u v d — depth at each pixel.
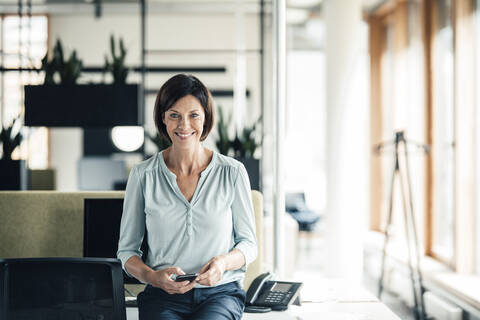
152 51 4.62
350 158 4.94
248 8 7.50
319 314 1.80
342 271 4.91
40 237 2.15
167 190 1.66
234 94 7.77
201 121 1.64
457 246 4.51
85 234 2.02
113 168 6.36
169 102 1.61
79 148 8.22
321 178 8.26
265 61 8.18
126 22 8.17
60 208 2.15
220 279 1.53
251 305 1.86
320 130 8.25
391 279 4.86
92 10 7.45
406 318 3.65
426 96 5.39
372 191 7.24
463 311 3.55
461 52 4.42
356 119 4.98
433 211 5.37
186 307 1.62
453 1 4.53
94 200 2.02
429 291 4.30
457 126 4.45
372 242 6.49
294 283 1.95
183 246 1.64
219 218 1.64
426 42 5.40
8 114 7.88
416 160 5.82
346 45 4.98
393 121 6.77
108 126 3.30
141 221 1.71
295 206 6.34
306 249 6.71
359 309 1.89
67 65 3.34
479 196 4.43
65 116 3.29
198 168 1.70
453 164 4.65
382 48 7.21
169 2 7.52
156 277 1.52
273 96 2.13
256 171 2.97
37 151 8.16
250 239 1.70
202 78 8.25
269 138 7.39
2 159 2.83
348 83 4.98
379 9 6.96
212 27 8.23
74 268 1.37
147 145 7.73
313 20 7.75
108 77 7.91
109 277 1.37
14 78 7.93
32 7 7.40
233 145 3.24
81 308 1.38
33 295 1.38
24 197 2.15
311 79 8.22
